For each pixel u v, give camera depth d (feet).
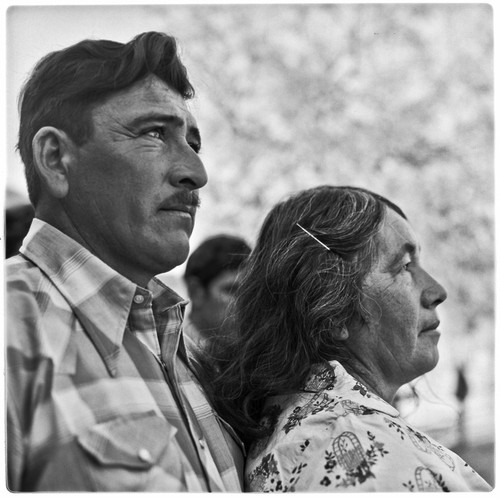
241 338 4.72
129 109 4.04
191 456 3.88
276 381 4.40
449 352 8.54
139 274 4.20
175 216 4.09
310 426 4.07
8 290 3.71
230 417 4.46
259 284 4.75
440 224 8.77
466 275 8.82
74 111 3.99
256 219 8.68
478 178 8.61
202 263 7.02
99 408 3.55
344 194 4.74
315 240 4.57
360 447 3.86
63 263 3.90
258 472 4.18
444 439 7.30
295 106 8.61
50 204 4.06
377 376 4.51
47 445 3.37
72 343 3.67
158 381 3.95
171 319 4.26
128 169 3.98
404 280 4.53
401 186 8.76
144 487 3.52
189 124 4.35
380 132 8.67
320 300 4.42
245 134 8.64
